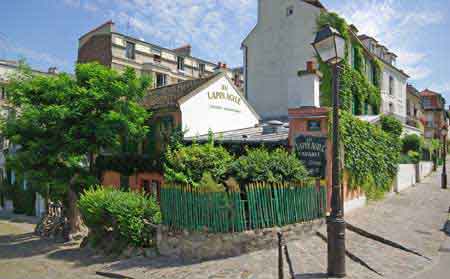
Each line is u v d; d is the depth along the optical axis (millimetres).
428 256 8781
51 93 13305
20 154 14047
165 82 35906
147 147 17172
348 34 22969
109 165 18422
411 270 7840
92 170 15258
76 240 14555
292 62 24312
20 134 13844
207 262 8953
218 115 17484
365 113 25625
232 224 9211
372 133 15008
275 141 12680
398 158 18125
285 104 24547
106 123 13305
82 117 13672
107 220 11172
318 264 8055
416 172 22906
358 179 13219
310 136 11797
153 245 10227
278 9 25344
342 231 7297
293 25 24422
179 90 17844
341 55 7242
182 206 9727
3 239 16688
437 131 54500
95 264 10203
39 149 13469
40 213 25797
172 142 15203
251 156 10305
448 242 10016
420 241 9852
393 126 17703
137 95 14430
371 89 26234
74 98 13328
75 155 13844
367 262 8188
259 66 26172
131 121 14016
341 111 12453
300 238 10008
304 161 11812
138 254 10188
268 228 9508
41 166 14219
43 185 15234
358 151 13234
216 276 7879
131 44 35656
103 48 34219
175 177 9953
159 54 38688
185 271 8477
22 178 14969
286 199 9992
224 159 10602
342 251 7297
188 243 9516
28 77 14828
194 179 10016
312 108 11648
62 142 13711
